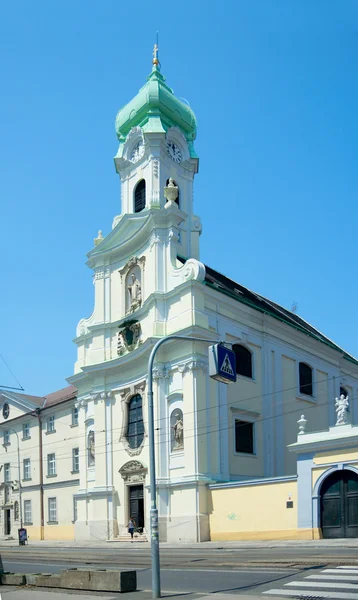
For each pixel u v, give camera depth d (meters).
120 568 20.30
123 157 44.19
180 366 35.28
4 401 55.91
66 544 39.16
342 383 49.16
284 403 41.12
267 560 18.72
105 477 39.44
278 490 29.53
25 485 51.47
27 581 16.59
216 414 35.22
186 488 33.47
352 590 12.68
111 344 41.75
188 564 19.75
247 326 39.34
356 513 26.31
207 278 38.22
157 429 35.81
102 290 43.16
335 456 27.31
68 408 48.06
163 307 37.59
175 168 43.22
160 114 43.25
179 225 41.91
